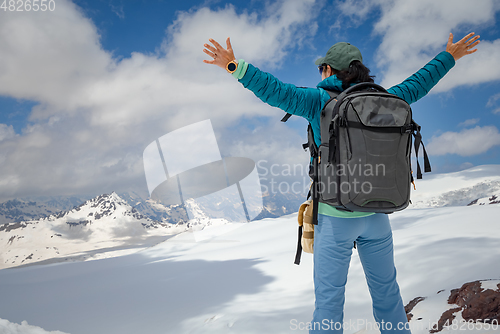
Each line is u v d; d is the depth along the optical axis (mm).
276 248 9758
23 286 9023
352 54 1327
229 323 3039
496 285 1976
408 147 1174
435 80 1476
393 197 1117
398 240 4996
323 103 1278
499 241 3582
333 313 1231
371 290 1410
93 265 13180
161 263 10234
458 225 5609
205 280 6129
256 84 1208
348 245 1270
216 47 1197
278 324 2824
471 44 1517
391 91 1396
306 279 4781
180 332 3139
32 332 3162
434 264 3145
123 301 5324
